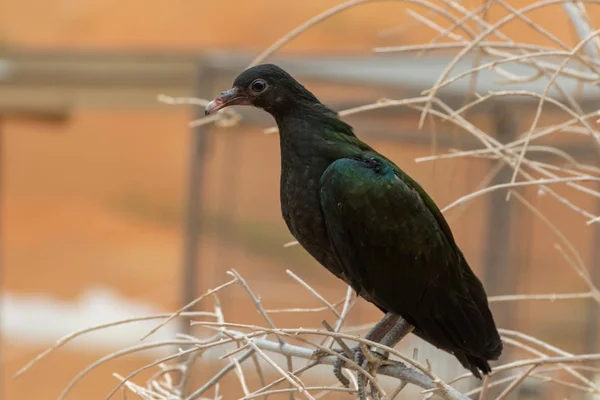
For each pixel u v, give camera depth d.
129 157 20.47
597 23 6.79
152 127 20.50
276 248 10.59
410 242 6.58
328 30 18.59
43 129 19.95
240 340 6.50
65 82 9.17
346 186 6.58
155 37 19.56
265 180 11.05
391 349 6.45
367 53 7.33
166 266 16.84
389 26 18.27
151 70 8.66
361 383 6.54
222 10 19.59
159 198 19.98
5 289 15.11
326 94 7.21
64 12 19.64
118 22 19.59
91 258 17.17
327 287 9.50
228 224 9.09
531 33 8.17
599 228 7.63
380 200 6.57
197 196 7.27
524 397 6.93
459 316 6.61
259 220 10.89
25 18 19.53
